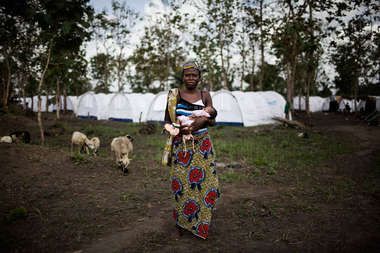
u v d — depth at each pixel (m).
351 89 36.97
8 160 5.57
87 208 3.84
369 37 20.94
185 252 2.64
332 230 3.20
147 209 3.89
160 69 31.84
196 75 2.82
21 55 15.17
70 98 39.44
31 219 3.39
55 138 12.23
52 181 4.92
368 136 12.91
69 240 2.89
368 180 5.66
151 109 22.44
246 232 3.15
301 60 21.03
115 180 5.36
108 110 26.17
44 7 4.29
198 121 2.71
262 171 6.71
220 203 4.26
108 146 10.84
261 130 15.69
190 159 2.83
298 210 3.89
